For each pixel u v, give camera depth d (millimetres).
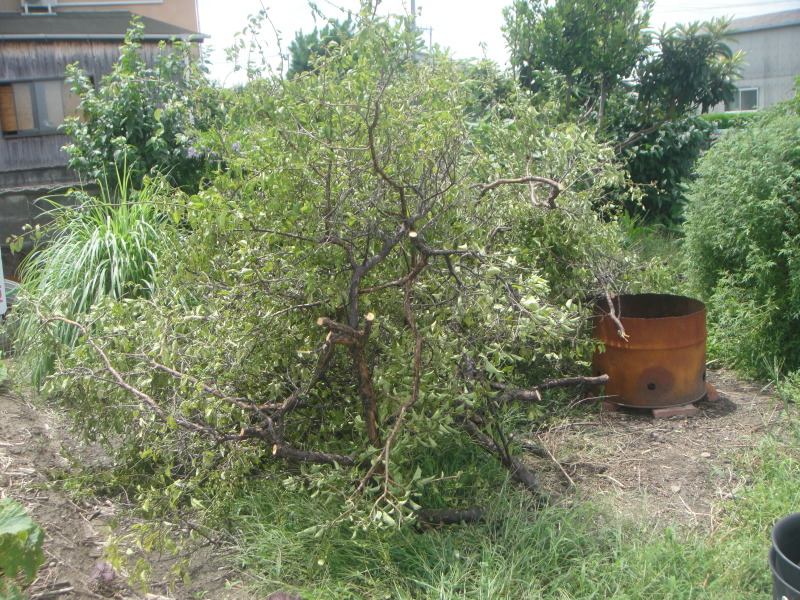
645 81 9359
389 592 2766
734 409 4613
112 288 5043
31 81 9477
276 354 3277
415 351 2828
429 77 3453
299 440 3492
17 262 8656
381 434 3057
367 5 2949
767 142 5117
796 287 4789
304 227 3045
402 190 2832
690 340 4441
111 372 3092
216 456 3219
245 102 3254
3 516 2609
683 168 9516
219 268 3312
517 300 3193
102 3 13516
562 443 4117
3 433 4141
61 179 9711
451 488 3332
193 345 3365
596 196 5070
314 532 3006
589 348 4375
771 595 2682
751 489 3523
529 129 4723
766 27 18562
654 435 4246
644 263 4996
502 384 3500
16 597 2508
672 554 2906
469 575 2791
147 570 2699
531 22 9016
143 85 7215
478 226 3674
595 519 3252
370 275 3283
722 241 5328
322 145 2932
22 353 4863
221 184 3236
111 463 3893
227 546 3143
